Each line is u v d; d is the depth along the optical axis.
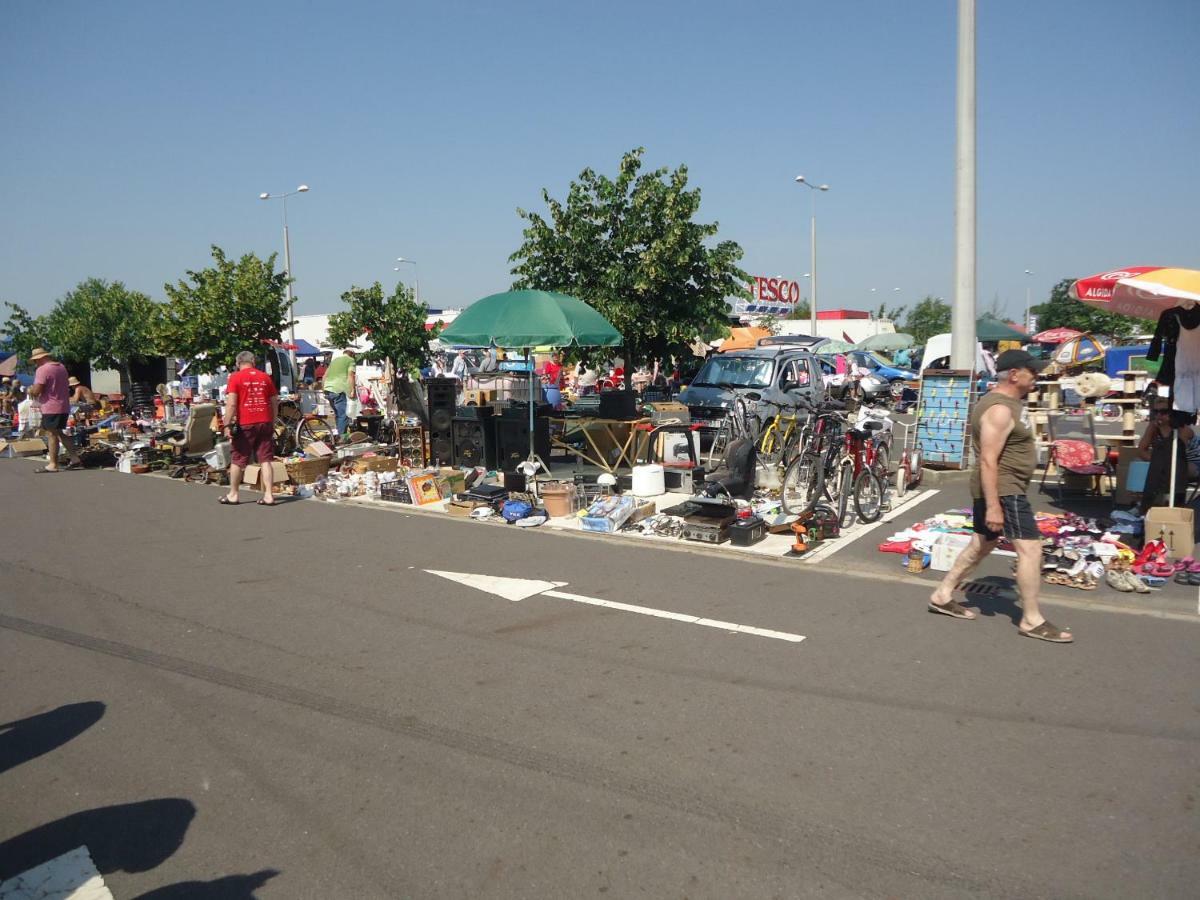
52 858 3.25
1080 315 34.62
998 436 5.32
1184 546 7.24
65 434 14.87
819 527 8.28
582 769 3.86
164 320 19.52
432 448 12.77
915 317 64.06
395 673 5.04
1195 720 4.27
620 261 16.34
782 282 51.28
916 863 3.13
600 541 8.51
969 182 11.62
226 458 12.91
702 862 3.16
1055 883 3.01
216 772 3.89
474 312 11.02
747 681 4.84
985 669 4.97
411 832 3.39
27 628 5.95
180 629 5.89
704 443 13.47
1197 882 3.00
